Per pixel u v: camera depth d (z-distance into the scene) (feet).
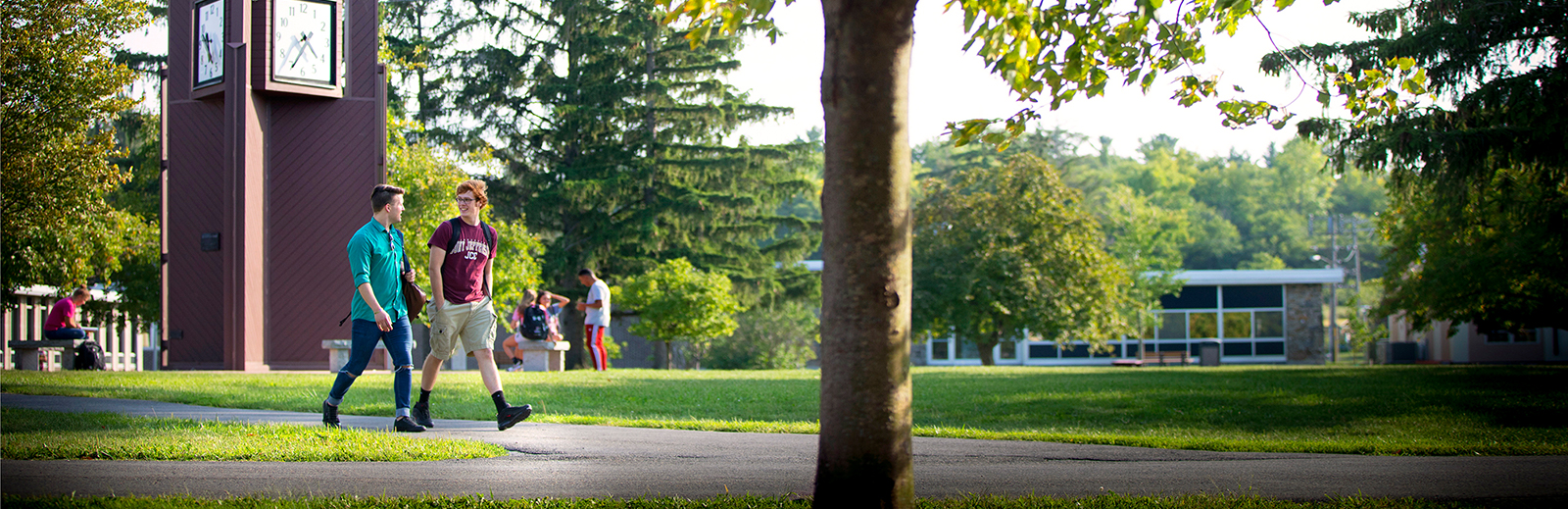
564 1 102.17
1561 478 16.92
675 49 107.45
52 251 55.36
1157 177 281.54
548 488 14.96
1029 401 36.06
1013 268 94.17
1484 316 77.00
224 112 49.75
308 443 18.44
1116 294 102.78
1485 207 57.82
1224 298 136.26
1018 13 13.55
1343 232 261.24
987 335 99.91
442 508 13.01
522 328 52.06
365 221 51.21
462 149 101.30
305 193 50.88
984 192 100.07
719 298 82.38
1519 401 36.42
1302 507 13.89
